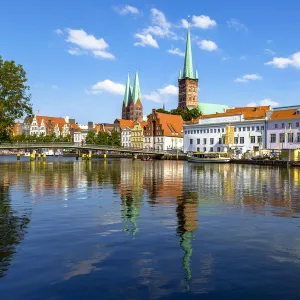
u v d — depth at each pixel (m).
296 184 35.91
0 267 10.51
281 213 18.97
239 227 15.56
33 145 108.00
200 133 141.88
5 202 22.52
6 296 8.69
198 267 10.55
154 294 8.80
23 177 43.41
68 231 14.74
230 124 128.12
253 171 62.31
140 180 40.19
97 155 188.25
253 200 23.92
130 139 191.62
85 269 10.38
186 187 32.47
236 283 9.44
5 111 65.12
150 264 10.78
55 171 56.47
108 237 13.80
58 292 8.90
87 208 20.34
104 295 8.75
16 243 12.93
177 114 194.88
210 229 15.18
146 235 14.12
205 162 108.00
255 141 120.12
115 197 25.11
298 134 107.25
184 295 8.76
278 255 11.67
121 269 10.38
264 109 134.25
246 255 11.66
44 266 10.59
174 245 12.74
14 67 66.06
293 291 8.97
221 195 26.55
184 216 17.98
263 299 8.56
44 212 19.05
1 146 102.75
